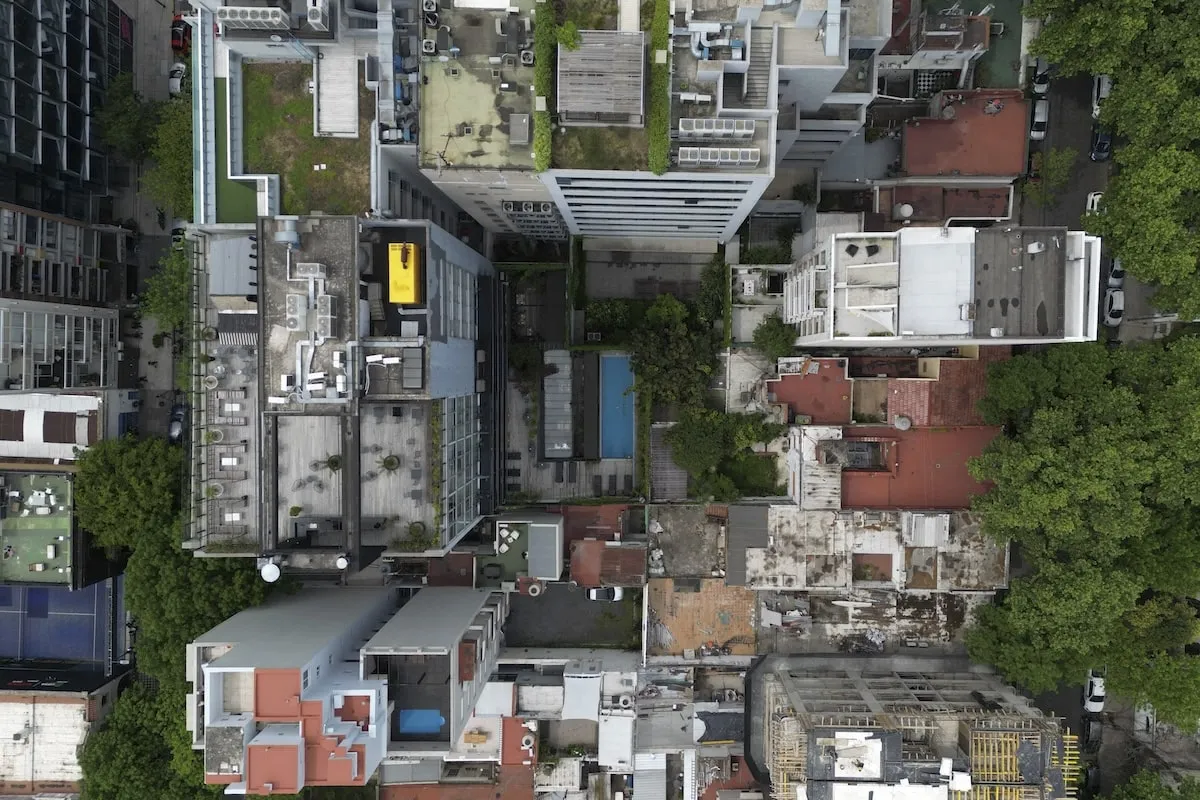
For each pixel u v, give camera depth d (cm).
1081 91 5700
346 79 4291
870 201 5738
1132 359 4831
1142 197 4738
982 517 5225
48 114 5478
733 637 5703
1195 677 4900
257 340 3872
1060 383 4891
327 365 3772
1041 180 5606
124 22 6216
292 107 4359
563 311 5834
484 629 4997
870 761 4709
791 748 4878
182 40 6328
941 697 5206
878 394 5400
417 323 3881
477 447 5156
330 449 4178
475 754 5650
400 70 4144
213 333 4409
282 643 4397
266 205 4325
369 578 5631
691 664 5675
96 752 5444
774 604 5647
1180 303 4825
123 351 6369
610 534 5669
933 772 4703
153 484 5409
